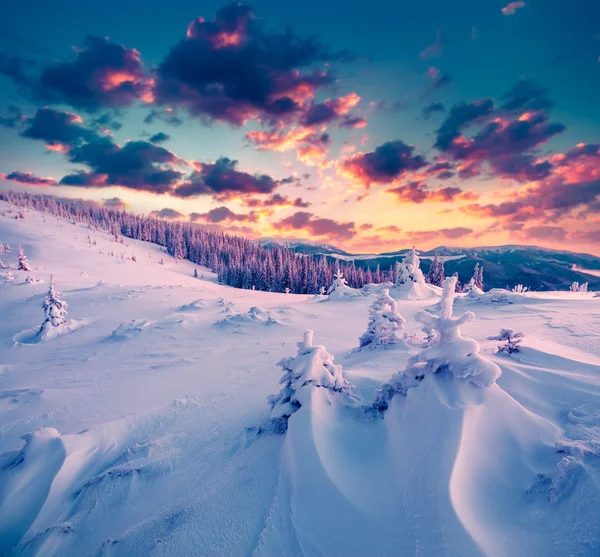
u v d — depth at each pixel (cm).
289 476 432
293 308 2839
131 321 2339
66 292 3659
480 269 6334
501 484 357
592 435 400
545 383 571
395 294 3525
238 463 550
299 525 358
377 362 939
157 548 382
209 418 874
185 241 13825
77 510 565
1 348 2127
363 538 331
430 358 504
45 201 15075
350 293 3550
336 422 551
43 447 697
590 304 1672
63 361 1762
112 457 739
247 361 1498
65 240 9294
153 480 598
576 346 899
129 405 1109
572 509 303
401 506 358
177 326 2231
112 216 16175
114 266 6856
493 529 305
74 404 1139
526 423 430
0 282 4016
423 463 388
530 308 1708
